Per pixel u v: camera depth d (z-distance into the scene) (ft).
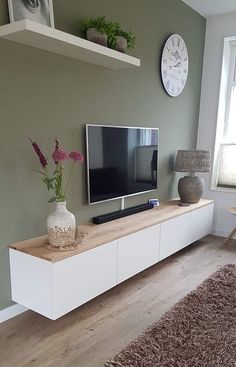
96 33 6.88
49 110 7.01
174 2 10.62
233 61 12.55
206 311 6.93
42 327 6.43
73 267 6.25
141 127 9.81
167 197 11.99
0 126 6.09
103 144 8.27
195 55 12.21
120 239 7.43
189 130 12.70
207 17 12.42
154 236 8.73
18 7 5.91
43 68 6.75
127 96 9.26
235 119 12.82
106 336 6.19
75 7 7.18
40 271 6.05
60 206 6.45
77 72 7.55
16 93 6.30
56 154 6.34
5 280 6.61
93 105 8.13
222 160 13.01
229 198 12.68
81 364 5.43
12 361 5.46
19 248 6.36
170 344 5.82
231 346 5.82
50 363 5.43
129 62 7.64
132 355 5.51
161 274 9.05
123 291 7.99
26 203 6.77
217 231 13.08
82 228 7.88
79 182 7.99
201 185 11.29
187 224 10.42
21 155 6.54
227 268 9.21
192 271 9.29
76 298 6.44
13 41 6.06
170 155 11.76
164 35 10.39
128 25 8.86
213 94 12.69
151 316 6.90
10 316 6.73
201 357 5.50
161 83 10.64
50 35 5.65
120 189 9.05
